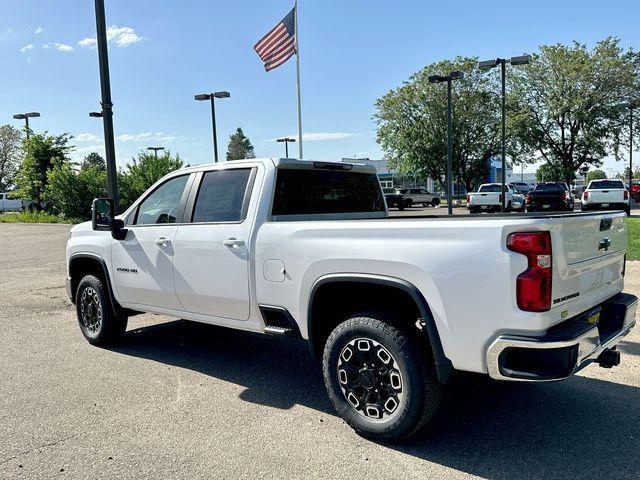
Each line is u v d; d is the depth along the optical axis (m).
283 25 20.45
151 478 3.11
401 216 4.16
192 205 4.80
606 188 26.06
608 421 3.78
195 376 4.89
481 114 43.44
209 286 4.53
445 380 3.24
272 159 4.43
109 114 9.20
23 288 9.76
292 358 5.44
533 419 3.85
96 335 5.86
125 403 4.24
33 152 35.84
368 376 3.50
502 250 2.97
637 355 5.13
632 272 8.98
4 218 35.81
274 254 4.04
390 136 46.62
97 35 8.98
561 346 2.90
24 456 3.38
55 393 4.47
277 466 3.23
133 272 5.27
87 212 32.41
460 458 3.30
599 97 40.28
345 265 3.59
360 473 3.13
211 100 24.77
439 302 3.19
